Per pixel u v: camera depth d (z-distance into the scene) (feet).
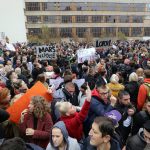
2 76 28.55
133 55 55.26
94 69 32.17
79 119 14.15
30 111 14.57
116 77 22.59
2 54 60.13
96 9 264.31
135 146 11.94
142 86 19.38
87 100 14.21
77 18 262.67
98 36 268.62
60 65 46.68
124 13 269.64
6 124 14.52
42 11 255.91
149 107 14.90
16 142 8.20
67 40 260.21
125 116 15.80
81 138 14.82
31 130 14.05
